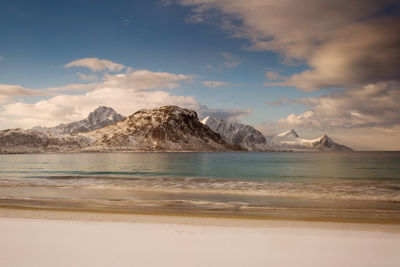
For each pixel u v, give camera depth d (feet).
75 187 87.61
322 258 26.53
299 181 109.09
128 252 27.27
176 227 36.99
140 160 355.15
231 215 47.16
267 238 32.42
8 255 26.40
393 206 55.67
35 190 80.33
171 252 27.48
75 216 44.73
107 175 139.44
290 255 27.17
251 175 141.28
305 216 46.57
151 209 52.16
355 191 78.69
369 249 29.12
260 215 47.37
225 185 94.02
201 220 42.73
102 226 37.09
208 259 25.77
